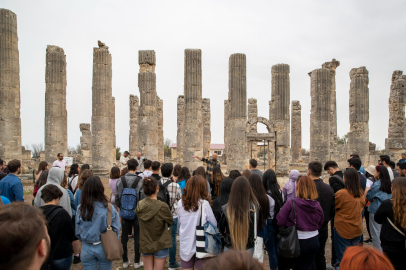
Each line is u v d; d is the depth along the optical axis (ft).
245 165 88.12
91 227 19.80
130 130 143.13
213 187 32.96
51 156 86.33
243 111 88.17
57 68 87.40
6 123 82.23
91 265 20.21
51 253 18.10
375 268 8.52
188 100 86.69
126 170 34.01
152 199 21.81
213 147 271.69
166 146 241.96
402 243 18.95
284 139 94.22
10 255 8.43
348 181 23.88
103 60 87.15
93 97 87.04
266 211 21.24
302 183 20.58
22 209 9.41
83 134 134.51
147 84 96.73
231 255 7.27
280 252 19.99
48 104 86.89
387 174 25.88
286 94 94.53
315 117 93.50
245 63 89.04
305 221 20.12
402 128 98.63
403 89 99.14
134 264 27.14
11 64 83.25
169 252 27.04
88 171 27.63
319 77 92.94
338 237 24.50
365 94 98.53
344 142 214.48
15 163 27.81
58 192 19.65
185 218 20.86
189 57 86.84
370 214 26.84
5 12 82.23
